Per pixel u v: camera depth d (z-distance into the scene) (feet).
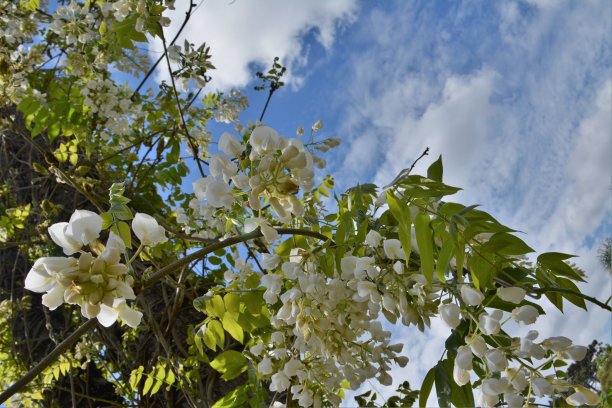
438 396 5.26
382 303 5.72
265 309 7.05
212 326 7.08
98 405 15.02
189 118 15.85
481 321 4.77
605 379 5.83
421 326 5.41
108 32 12.19
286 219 5.31
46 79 15.20
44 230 16.24
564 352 4.61
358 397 8.75
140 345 13.35
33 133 13.48
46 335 16.22
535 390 4.58
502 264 5.45
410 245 5.10
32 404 15.21
